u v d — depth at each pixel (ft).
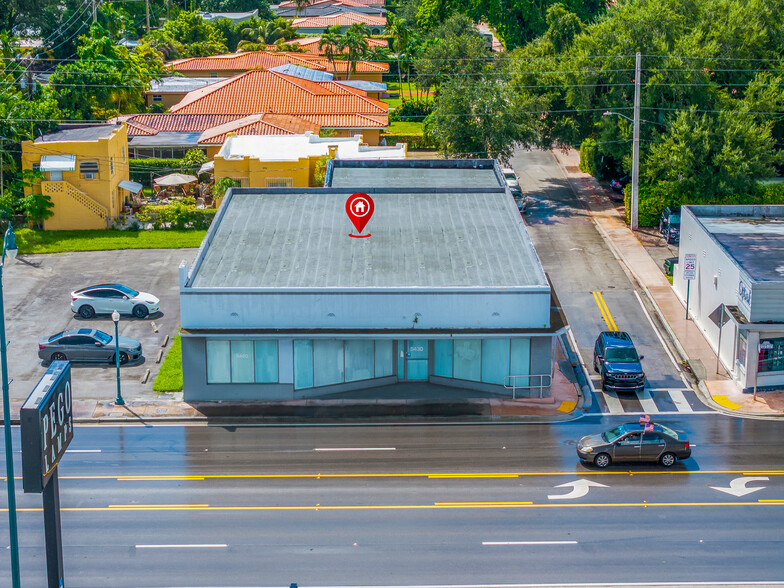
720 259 158.40
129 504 111.14
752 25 253.44
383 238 158.10
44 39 366.84
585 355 161.48
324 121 289.74
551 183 266.36
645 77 236.63
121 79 292.40
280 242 156.25
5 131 223.10
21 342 162.30
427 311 138.51
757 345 144.25
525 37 427.74
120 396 139.85
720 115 223.92
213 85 318.86
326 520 107.55
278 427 134.10
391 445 128.06
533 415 138.31
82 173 222.69
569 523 106.93
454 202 174.60
